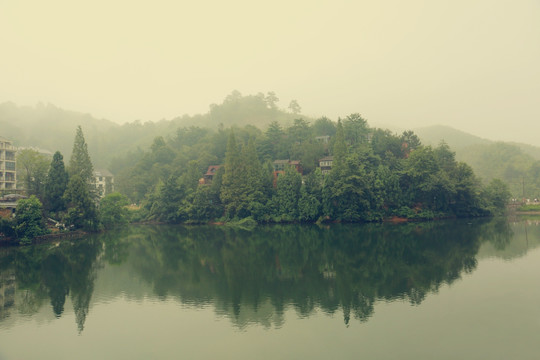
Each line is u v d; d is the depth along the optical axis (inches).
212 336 812.6
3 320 944.3
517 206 4197.8
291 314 934.4
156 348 760.3
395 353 707.4
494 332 791.1
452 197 3521.2
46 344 797.2
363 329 824.9
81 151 3272.6
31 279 1358.3
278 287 1182.9
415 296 1053.2
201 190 3661.4
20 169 3951.8
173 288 1203.2
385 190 3334.2
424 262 1491.1
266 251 1852.9
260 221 3452.3
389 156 3909.9
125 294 1149.7
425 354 700.7
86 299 1108.5
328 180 3257.9
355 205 3152.1
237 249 1945.1
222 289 1178.6
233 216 3560.5
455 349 717.3
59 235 2402.8
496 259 1513.3
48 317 960.9
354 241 2096.5
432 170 3427.7
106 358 724.0
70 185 2625.5
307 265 1493.6
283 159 4817.9
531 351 701.3
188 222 3585.1
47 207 2600.9
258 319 906.1
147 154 5014.8
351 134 4726.9
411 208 3457.2
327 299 1047.6
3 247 2074.3
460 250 1732.3
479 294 1051.9
